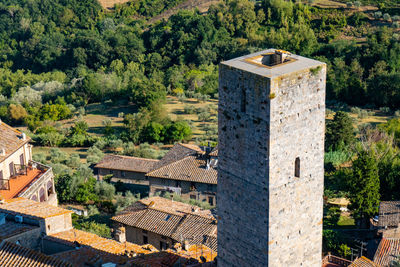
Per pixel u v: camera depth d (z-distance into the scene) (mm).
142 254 60812
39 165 93625
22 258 52812
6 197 82750
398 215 89000
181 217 85125
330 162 123250
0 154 87250
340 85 190875
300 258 45531
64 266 52125
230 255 46719
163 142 158625
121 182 122125
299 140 42219
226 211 46000
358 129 155250
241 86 41469
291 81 40281
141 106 180500
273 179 41562
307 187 43938
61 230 65500
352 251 81438
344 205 104188
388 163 109250
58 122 177625
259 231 43375
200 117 172500
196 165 113750
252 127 41469
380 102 184000
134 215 88500
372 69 198750
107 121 174125
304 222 44750
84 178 118250
